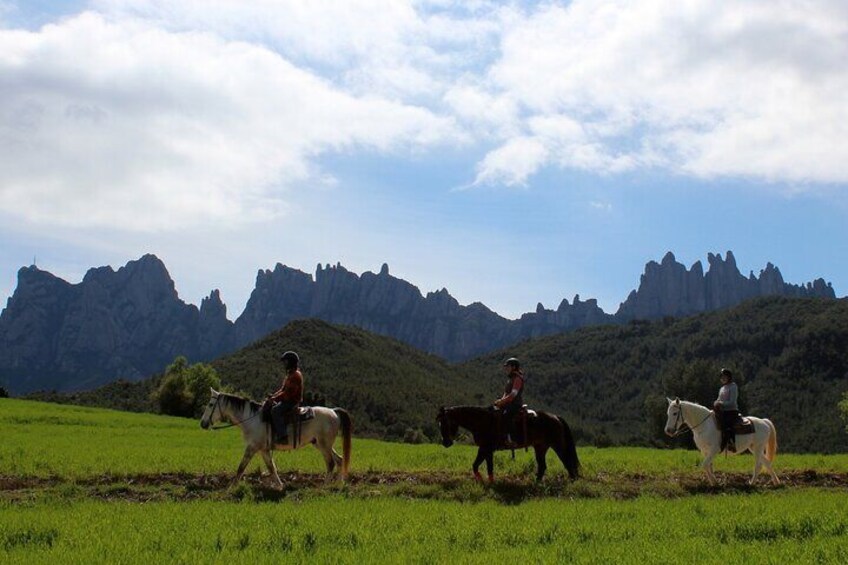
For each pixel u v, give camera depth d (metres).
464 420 19.95
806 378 104.81
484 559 10.18
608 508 15.11
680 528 12.92
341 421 20.05
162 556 10.25
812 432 88.81
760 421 21.86
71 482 19.20
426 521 13.26
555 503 16.52
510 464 23.92
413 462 25.20
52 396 120.75
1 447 27.39
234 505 15.31
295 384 19.22
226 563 9.88
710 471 21.17
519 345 178.50
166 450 27.77
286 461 24.25
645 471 23.67
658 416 79.69
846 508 15.20
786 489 20.84
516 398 20.00
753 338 123.38
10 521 12.68
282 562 9.99
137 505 15.34
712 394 82.31
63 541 11.24
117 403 117.62
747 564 10.16
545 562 9.95
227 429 47.31
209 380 93.62
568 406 136.12
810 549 11.09
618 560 10.25
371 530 12.34
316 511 14.29
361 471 22.22
